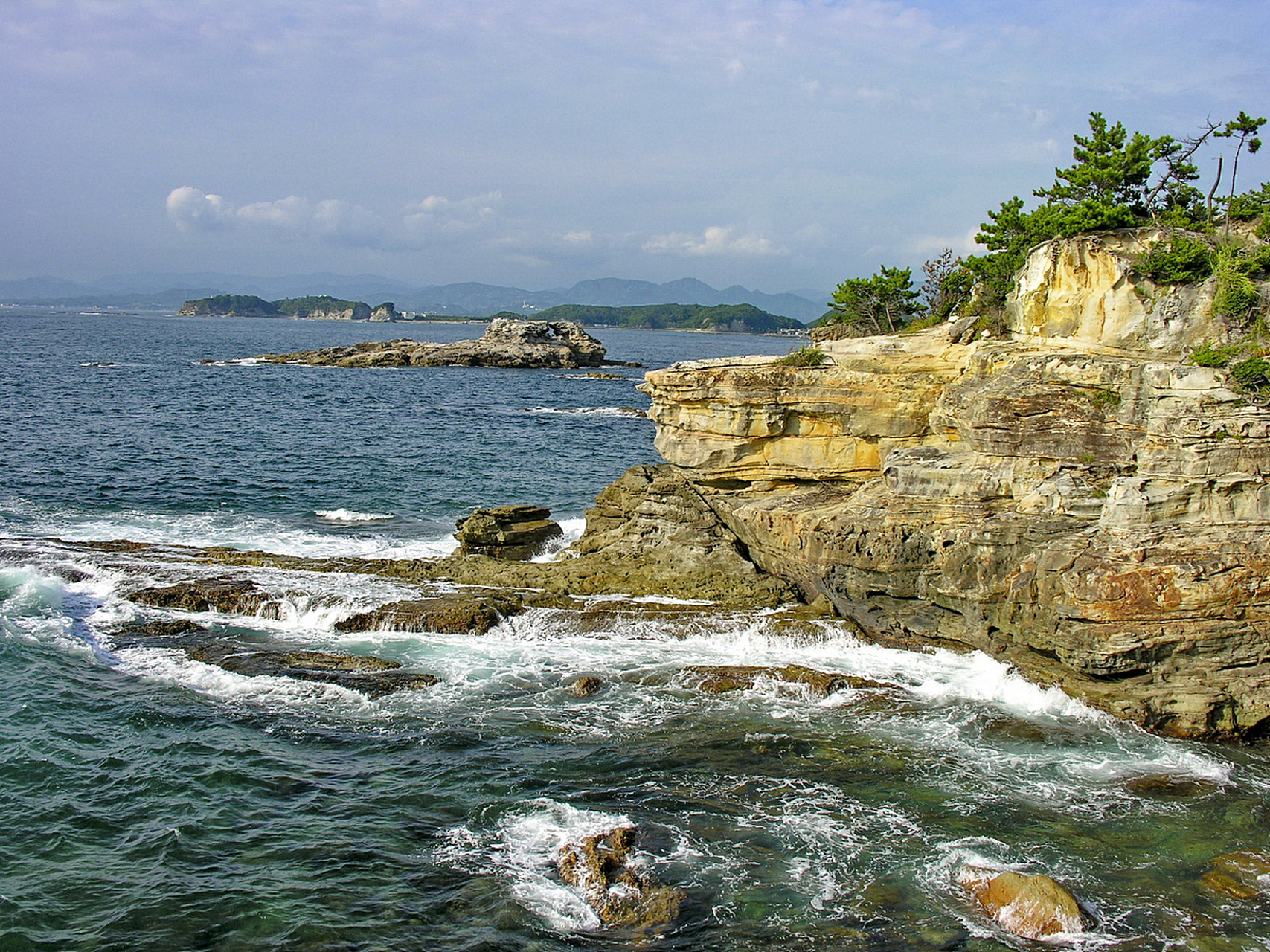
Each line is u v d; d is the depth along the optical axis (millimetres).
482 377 136875
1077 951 15047
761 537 30984
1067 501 25047
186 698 22844
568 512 46406
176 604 28375
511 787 19500
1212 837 18375
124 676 23875
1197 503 22906
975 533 25688
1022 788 20062
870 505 27984
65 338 183875
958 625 26547
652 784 19797
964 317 33938
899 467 27031
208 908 15602
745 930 15367
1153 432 23734
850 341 33531
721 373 31453
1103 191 35188
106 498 43438
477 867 16844
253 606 28172
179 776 19469
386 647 26234
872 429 30984
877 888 16531
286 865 16797
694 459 32719
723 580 31359
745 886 16484
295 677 24062
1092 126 37656
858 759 21078
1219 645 22453
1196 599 22203
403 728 21828
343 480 51000
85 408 73625
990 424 26266
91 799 18594
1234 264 25375
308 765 20125
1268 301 24484
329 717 22234
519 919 15508
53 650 25016
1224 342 24984
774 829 18234
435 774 19891
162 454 54906
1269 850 17953
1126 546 22891
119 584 29516
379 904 15820
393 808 18609
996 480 26078
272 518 41938
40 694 22594
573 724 22297
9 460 49938
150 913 15445
